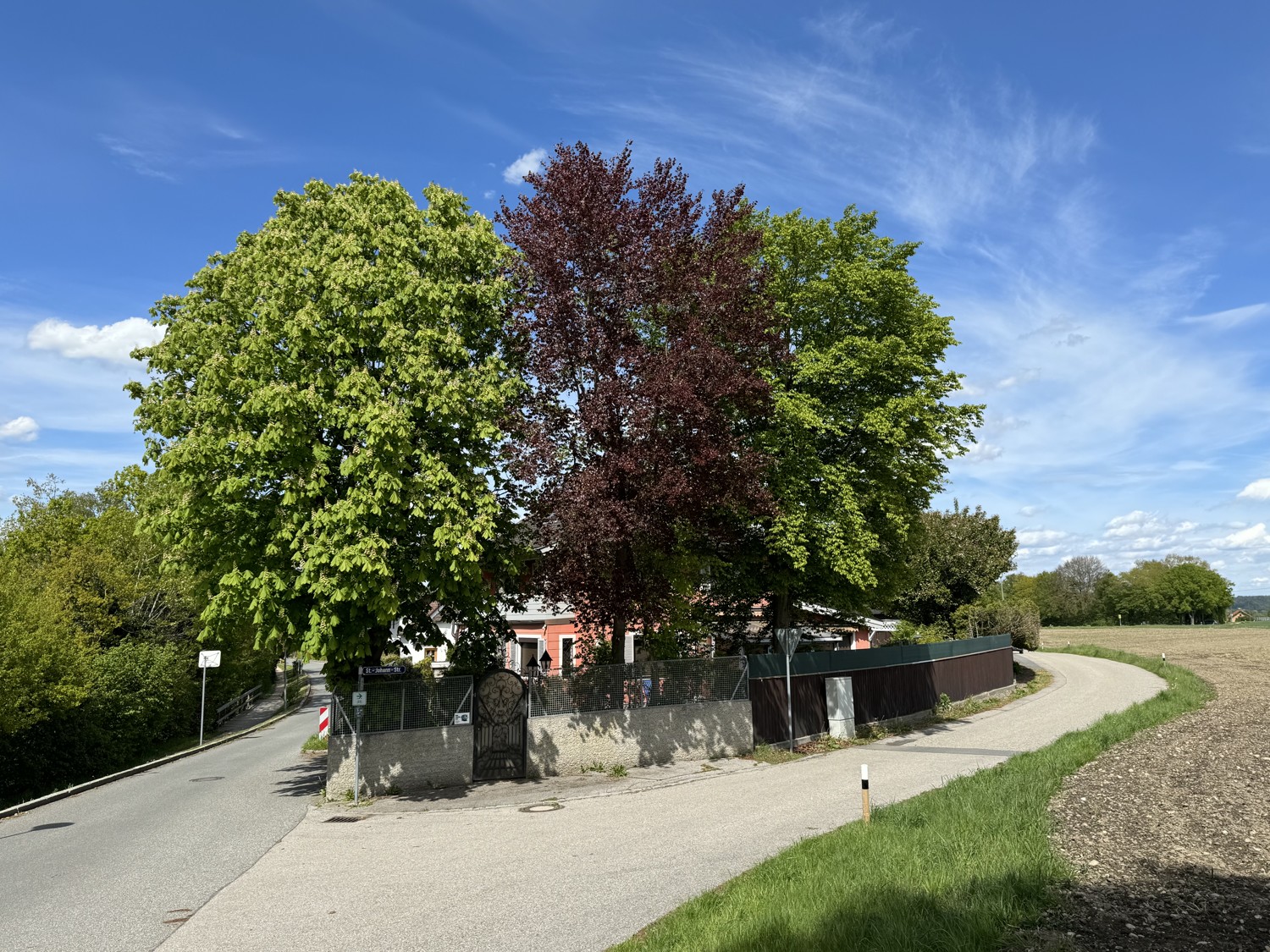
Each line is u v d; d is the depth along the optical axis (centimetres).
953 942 673
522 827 1387
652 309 1956
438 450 1658
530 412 1881
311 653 1582
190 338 1627
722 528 2116
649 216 1933
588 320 1855
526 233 1908
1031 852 924
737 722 2219
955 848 962
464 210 1852
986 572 4944
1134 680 4278
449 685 1789
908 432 2645
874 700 2948
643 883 1012
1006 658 4375
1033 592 13812
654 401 1789
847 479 2500
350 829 1399
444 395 1567
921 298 2877
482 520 1577
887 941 680
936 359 2814
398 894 1006
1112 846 982
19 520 4394
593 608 1997
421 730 1744
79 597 3234
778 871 955
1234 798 1220
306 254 1627
